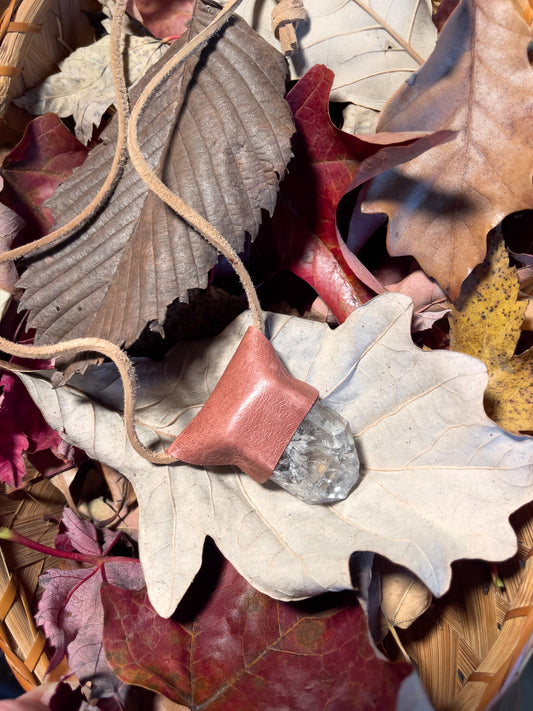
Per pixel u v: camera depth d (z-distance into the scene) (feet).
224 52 0.75
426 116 0.81
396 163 0.78
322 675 0.76
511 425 0.85
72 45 0.94
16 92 0.90
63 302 0.76
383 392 0.78
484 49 0.78
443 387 0.77
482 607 0.86
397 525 0.74
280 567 0.73
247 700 0.77
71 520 0.89
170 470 0.78
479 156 0.81
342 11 0.85
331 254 0.85
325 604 0.77
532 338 0.89
